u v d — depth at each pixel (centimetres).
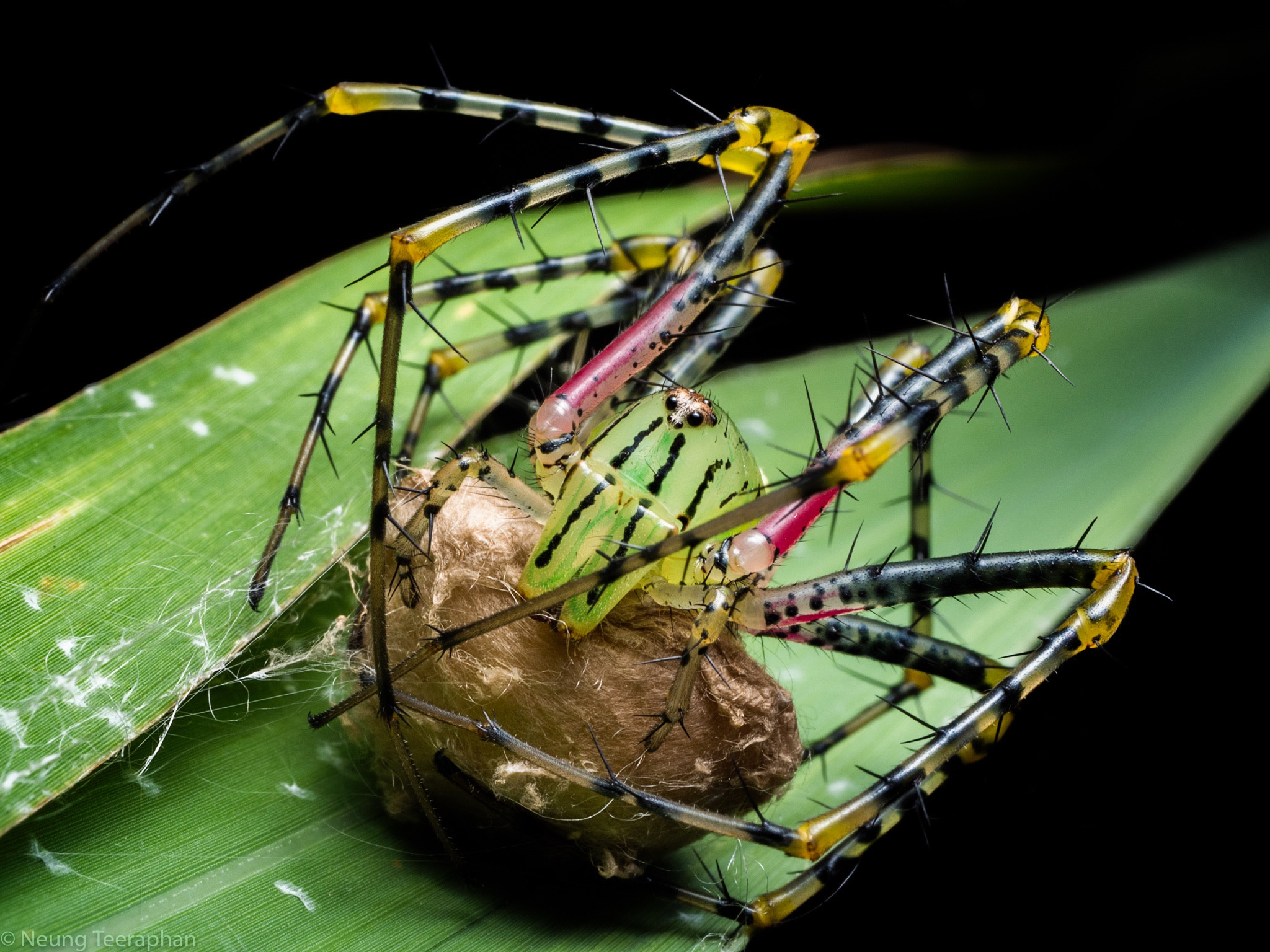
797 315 16
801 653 12
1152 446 13
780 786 11
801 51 16
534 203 11
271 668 11
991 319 11
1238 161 18
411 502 11
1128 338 14
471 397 12
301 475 12
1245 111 18
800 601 11
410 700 11
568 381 11
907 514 13
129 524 12
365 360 13
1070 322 14
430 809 11
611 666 11
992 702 11
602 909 11
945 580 11
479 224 11
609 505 11
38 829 11
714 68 15
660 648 11
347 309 12
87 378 13
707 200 14
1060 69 19
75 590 11
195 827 11
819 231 16
